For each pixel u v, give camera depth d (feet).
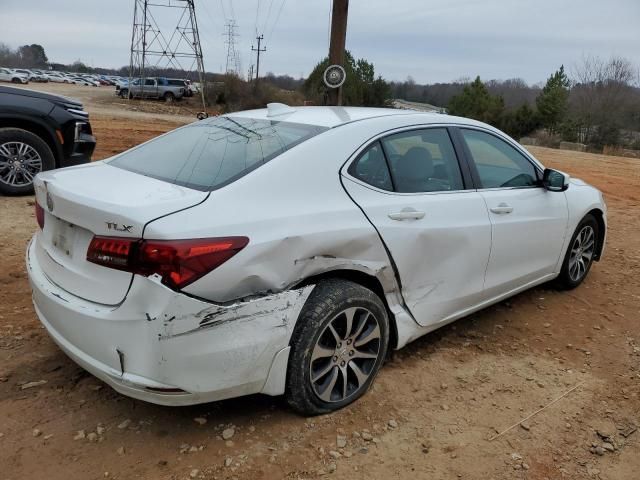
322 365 9.98
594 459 9.64
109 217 8.29
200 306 8.17
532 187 14.57
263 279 8.79
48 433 9.37
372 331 10.58
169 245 8.00
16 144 22.95
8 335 12.35
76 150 24.66
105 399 10.37
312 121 11.17
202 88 158.30
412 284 11.32
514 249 13.70
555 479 9.10
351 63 169.99
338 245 9.71
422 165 11.85
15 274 15.56
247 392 9.11
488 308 15.64
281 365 9.23
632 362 13.08
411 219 11.05
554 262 15.64
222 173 9.59
